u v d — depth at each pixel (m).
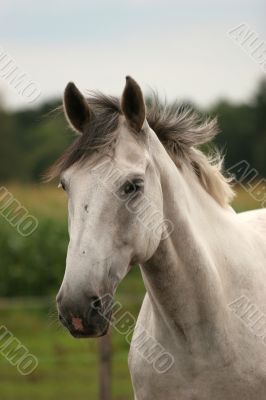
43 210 25.39
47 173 6.02
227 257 6.66
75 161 5.82
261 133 60.69
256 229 7.43
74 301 5.47
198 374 6.43
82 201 5.66
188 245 6.34
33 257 22.64
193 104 7.46
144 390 6.77
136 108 6.04
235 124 60.31
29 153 61.06
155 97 6.84
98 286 5.56
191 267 6.34
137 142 6.03
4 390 14.30
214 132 6.90
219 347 6.38
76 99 6.12
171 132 6.67
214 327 6.38
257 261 6.92
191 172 6.78
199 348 6.40
